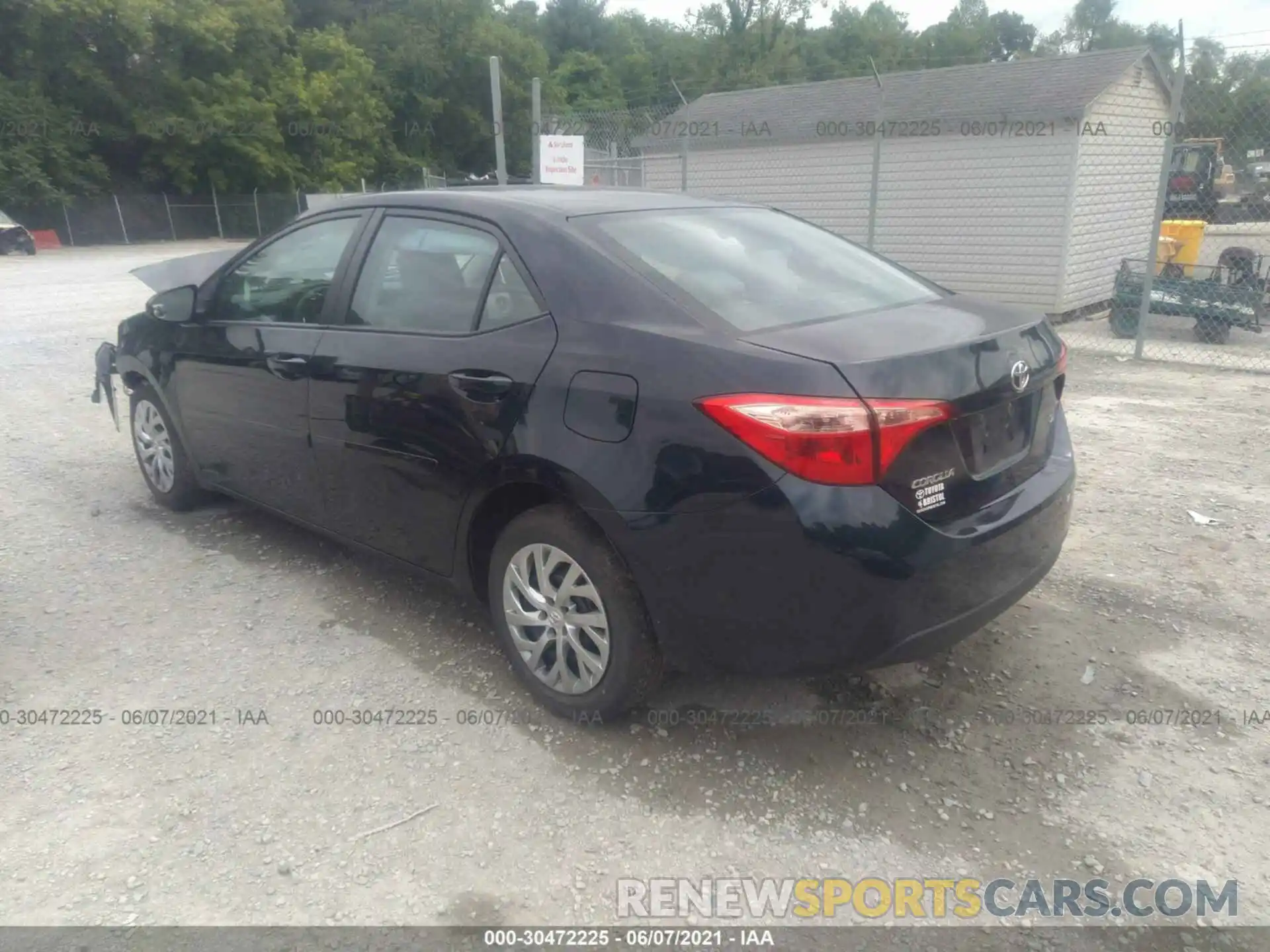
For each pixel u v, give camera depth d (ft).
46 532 16.33
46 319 42.47
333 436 12.51
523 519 10.63
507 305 10.73
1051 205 40.47
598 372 9.61
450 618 13.26
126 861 8.75
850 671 9.23
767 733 10.64
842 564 8.54
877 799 9.61
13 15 117.29
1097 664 12.03
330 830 9.15
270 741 10.50
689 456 8.95
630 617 9.87
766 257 11.48
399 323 11.82
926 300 11.34
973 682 11.64
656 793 9.68
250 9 137.80
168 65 129.18
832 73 168.04
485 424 10.49
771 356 8.80
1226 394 26.40
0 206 116.16
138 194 130.52
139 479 19.13
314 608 13.56
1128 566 14.84
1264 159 34.96
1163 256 40.88
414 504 11.71
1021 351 10.16
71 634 12.82
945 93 45.85
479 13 177.58
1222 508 17.21
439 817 9.33
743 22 172.65
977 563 9.26
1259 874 8.65
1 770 10.01
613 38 235.81
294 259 13.64
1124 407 24.88
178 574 14.64
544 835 9.11
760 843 9.02
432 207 12.07
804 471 8.49
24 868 8.66
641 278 10.06
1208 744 10.46
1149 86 43.04
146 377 16.25
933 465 8.98
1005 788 9.77
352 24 177.37
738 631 9.17
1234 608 13.47
